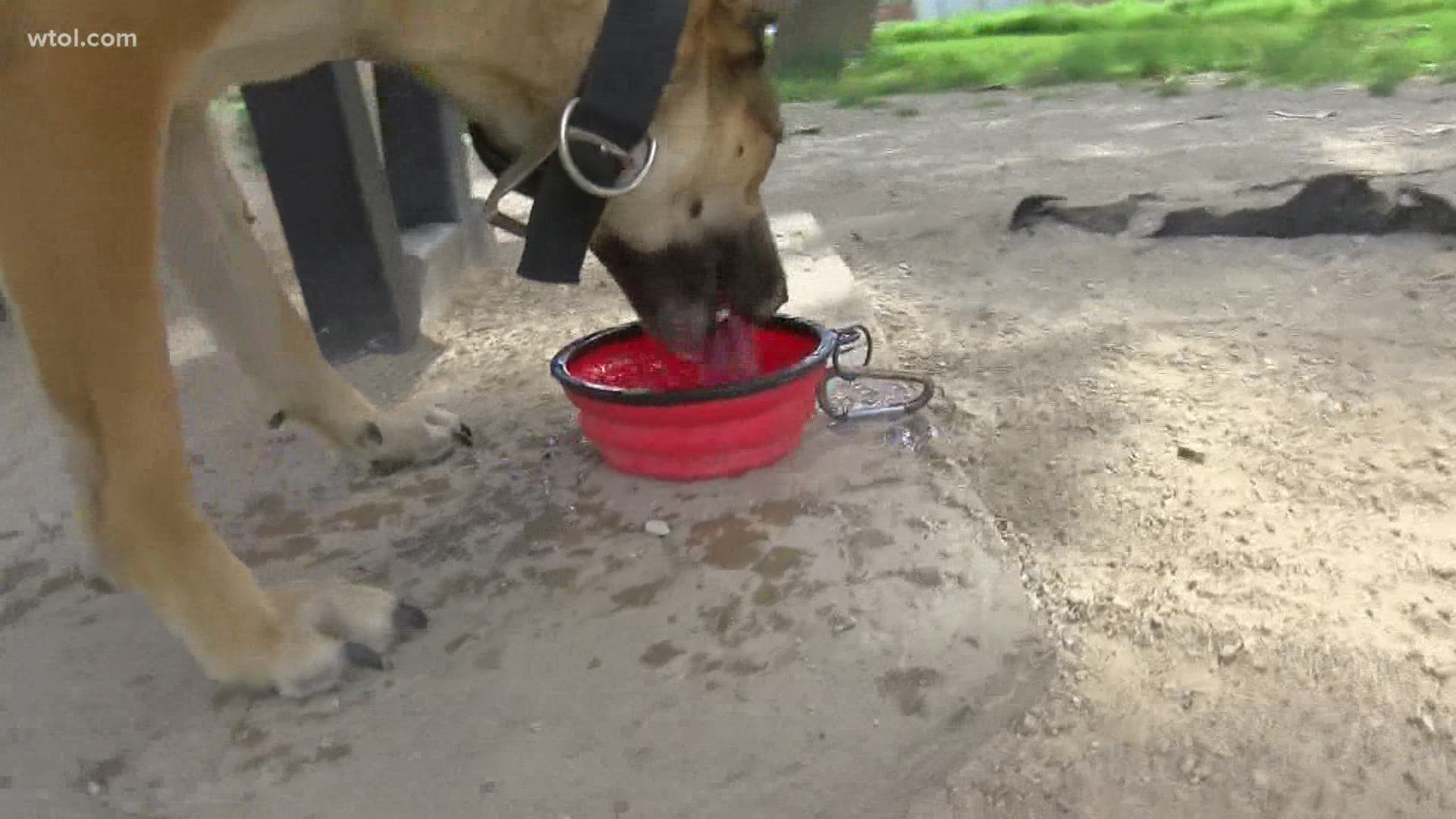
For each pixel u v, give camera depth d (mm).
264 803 1509
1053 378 2613
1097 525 1981
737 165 2023
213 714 1706
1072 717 1537
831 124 7742
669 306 2096
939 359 2793
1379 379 2438
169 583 1692
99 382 1589
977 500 2066
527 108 1898
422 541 2154
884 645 1685
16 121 1486
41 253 1533
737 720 1565
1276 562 1812
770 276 2193
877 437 2367
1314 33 9664
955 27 14711
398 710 1665
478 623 1858
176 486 1669
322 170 3012
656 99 1775
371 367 3162
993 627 1711
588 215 1863
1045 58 10406
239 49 1708
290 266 4293
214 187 2232
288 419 2439
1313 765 1408
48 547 2281
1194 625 1680
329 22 1736
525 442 2557
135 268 1570
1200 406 2396
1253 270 3266
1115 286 3254
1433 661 1552
